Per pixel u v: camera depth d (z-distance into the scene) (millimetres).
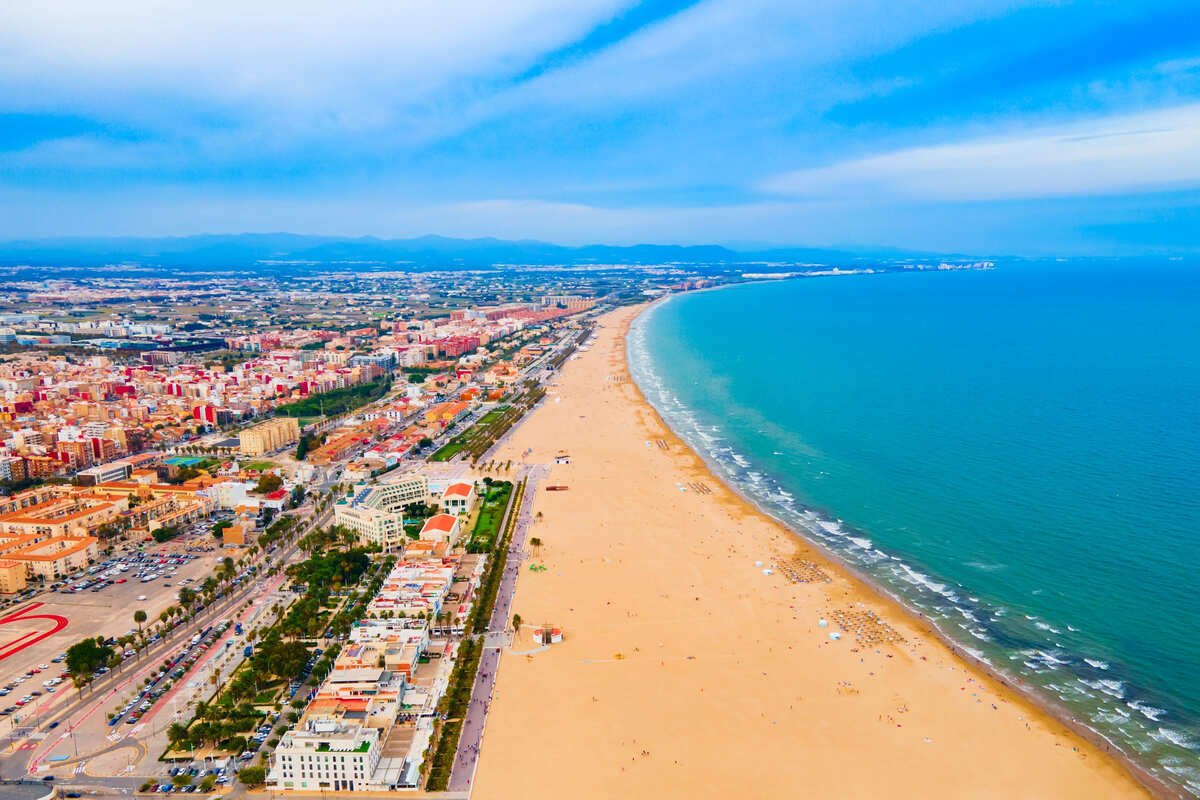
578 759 196625
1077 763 190750
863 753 195875
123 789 191625
